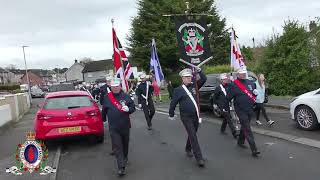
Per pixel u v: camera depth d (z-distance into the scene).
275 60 22.06
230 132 11.47
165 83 40.72
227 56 40.12
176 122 14.27
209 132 11.61
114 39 11.90
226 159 8.12
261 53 23.98
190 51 11.20
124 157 7.95
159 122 14.57
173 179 6.91
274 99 19.36
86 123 10.10
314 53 21.66
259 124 12.26
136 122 14.90
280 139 9.95
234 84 8.51
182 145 9.88
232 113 11.18
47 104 10.30
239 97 8.42
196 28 11.25
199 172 7.26
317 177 6.55
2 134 13.50
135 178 7.14
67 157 9.24
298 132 10.75
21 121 18.39
